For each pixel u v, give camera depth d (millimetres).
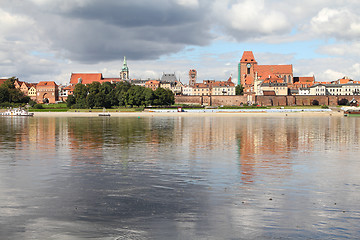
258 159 53062
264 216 27531
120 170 44562
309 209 29125
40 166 47281
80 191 34500
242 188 35531
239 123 143125
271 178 40062
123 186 36375
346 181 38719
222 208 29359
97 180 39031
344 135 91688
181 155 56969
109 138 83812
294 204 30422
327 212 28438
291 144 72125
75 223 26266
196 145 70312
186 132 100312
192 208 29359
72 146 68688
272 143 73812
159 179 39531
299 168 46000
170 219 26953
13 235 24250
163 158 54000
